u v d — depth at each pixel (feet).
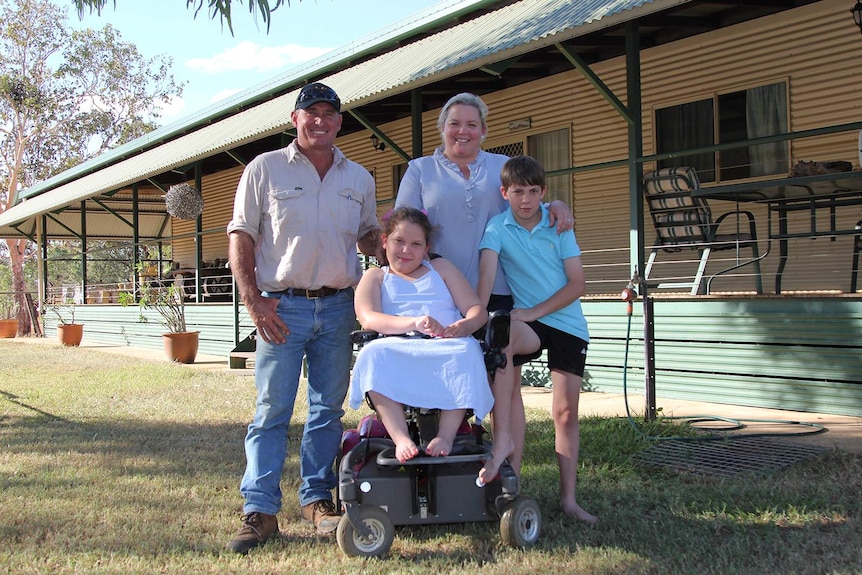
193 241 71.10
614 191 36.50
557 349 13.51
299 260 13.34
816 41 29.84
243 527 12.85
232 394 30.48
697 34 33.40
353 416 23.94
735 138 32.42
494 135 41.73
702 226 25.71
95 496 15.62
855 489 14.53
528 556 11.61
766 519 12.97
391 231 12.46
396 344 11.75
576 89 37.76
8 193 116.67
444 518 11.91
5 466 18.47
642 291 20.92
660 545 11.93
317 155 13.51
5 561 12.00
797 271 30.37
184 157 44.42
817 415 21.90
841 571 10.64
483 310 12.28
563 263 13.28
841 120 29.30
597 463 16.89
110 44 121.39
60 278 137.28
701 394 24.73
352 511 11.75
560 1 30.50
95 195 57.67
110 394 31.12
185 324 48.39
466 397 11.48
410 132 44.73
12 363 45.16
